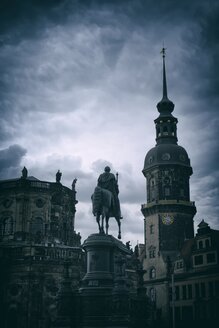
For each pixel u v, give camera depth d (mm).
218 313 79562
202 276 85625
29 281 81562
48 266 82500
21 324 79562
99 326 31969
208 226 90188
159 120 112875
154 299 96125
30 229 97062
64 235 102938
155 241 101312
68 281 35219
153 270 100062
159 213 102375
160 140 111688
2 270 83500
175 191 103938
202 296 84562
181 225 101375
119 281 32500
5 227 98188
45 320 79312
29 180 100188
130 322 31656
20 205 97812
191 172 108375
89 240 35281
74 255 85188
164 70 120312
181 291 89750
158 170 105938
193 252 89125
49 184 101500
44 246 85062
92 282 34062
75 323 32750
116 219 38531
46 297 81000
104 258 34875
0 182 101375
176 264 94312
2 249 85188
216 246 85062
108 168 39438
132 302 34188
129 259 72375
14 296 81812
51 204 100438
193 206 103625
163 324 88750
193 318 84125
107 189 38375
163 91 118062
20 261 83125
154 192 105625
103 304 32906
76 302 33719
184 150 108688
